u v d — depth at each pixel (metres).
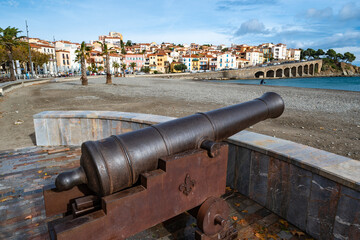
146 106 11.96
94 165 2.00
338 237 2.48
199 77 77.88
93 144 2.10
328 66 130.50
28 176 4.25
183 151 2.55
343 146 5.71
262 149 3.20
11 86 22.75
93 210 2.11
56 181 2.06
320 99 15.87
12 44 32.34
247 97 16.45
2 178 4.16
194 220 3.04
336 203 2.46
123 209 2.06
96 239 1.96
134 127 5.40
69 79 41.03
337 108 11.98
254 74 88.75
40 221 2.95
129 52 108.94
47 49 79.69
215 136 2.88
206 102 13.66
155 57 103.00
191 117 2.82
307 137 6.48
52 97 16.22
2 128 8.00
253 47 155.12
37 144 6.01
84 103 13.19
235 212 3.23
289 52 154.75
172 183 2.32
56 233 1.78
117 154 2.13
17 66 37.47
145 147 2.29
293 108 11.91
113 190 2.11
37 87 25.27
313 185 2.67
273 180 3.15
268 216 3.15
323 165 2.61
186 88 24.53
